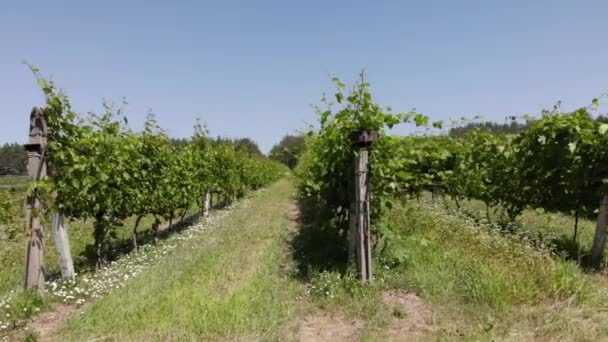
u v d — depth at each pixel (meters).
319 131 5.61
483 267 4.49
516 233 5.94
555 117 5.88
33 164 4.52
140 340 3.34
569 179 5.94
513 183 7.36
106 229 6.67
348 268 4.79
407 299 4.21
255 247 7.07
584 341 3.10
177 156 10.22
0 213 6.79
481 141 8.49
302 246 6.80
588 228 7.61
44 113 4.59
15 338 3.56
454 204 10.70
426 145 6.43
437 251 5.47
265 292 4.50
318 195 7.32
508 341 3.13
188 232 9.02
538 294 3.92
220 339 3.37
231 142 16.62
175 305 4.05
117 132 6.55
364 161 4.66
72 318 3.90
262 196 19.66
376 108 4.72
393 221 6.89
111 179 6.47
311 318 3.87
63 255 5.20
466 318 3.65
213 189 14.10
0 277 5.35
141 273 5.44
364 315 3.86
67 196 5.73
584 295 3.80
